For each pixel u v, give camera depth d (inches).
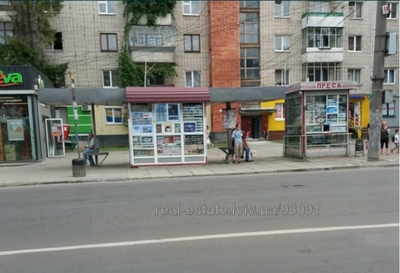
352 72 1047.6
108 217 221.8
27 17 817.5
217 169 439.5
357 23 1036.5
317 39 997.8
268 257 149.2
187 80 987.9
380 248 156.9
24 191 329.4
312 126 521.3
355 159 497.0
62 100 430.0
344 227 188.5
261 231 185.2
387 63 1054.4
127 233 187.2
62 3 885.8
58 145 654.5
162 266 141.9
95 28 920.9
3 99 542.0
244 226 195.3
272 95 469.7
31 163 543.2
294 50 1019.3
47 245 170.9
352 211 221.6
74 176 392.5
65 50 908.0
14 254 159.3
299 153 526.6
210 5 956.0
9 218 225.5
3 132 548.4
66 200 279.4
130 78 916.6
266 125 1010.7
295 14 1014.4
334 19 994.1
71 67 913.5
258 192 290.4
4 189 344.8
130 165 473.1
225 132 965.8
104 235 184.5
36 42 832.9
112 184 357.1
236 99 466.0
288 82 1025.5
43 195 305.0
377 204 238.7
